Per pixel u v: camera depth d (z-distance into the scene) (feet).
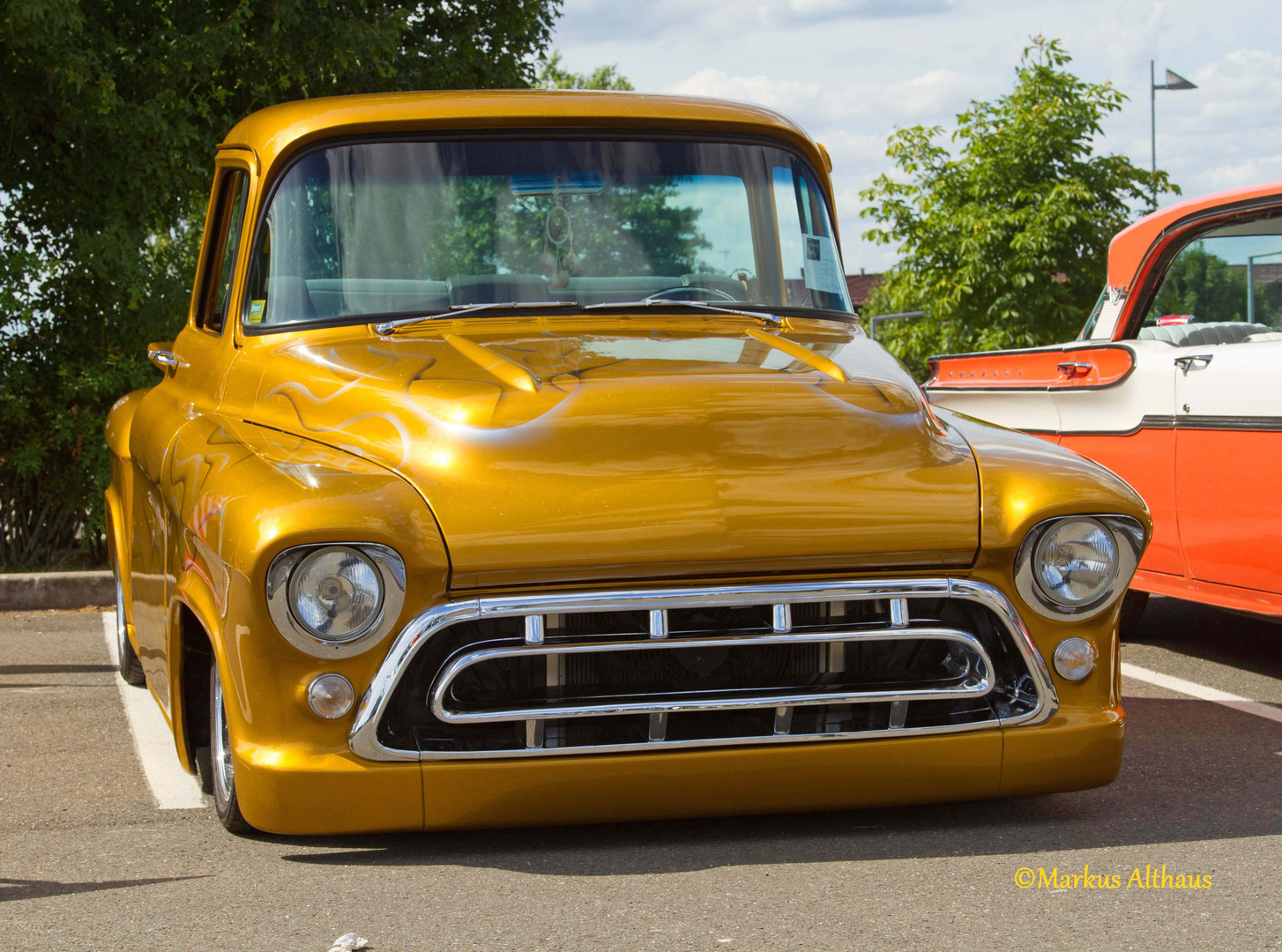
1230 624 22.56
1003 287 55.42
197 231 39.14
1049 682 11.07
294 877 10.56
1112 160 55.47
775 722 10.64
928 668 11.09
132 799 13.20
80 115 31.55
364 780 10.12
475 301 13.85
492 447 10.62
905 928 9.29
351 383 12.02
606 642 10.24
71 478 33.14
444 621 10.03
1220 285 19.90
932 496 10.85
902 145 57.06
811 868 10.50
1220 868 10.47
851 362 12.81
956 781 10.98
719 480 10.61
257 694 10.23
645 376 11.68
